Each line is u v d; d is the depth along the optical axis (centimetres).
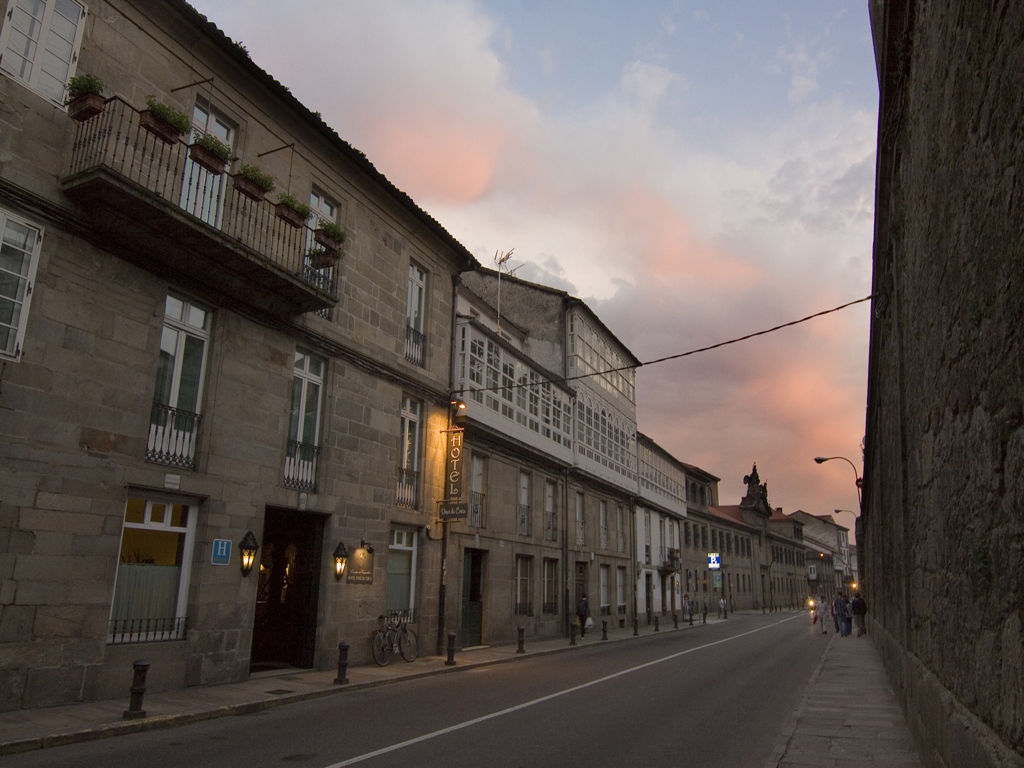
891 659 1359
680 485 5172
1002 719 334
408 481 1895
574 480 3159
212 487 1277
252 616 1341
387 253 1855
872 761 755
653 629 3575
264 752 820
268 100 1491
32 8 1061
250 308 1393
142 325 1179
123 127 1166
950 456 479
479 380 2286
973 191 374
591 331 3478
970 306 390
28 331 1012
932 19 502
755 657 2117
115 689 1084
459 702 1211
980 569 379
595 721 1039
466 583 2236
